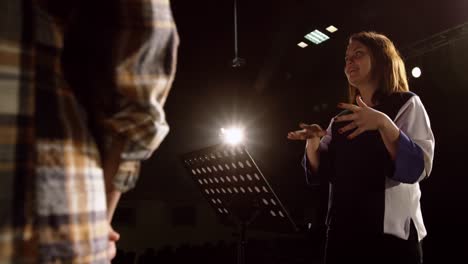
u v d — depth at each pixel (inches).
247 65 287.7
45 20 24.1
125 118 25.4
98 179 25.0
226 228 405.7
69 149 23.2
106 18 25.3
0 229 20.2
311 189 365.1
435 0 201.6
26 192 21.1
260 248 323.3
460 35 226.7
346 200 59.2
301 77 311.4
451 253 284.5
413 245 55.6
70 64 26.0
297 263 314.7
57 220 22.0
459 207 281.1
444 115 276.8
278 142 360.2
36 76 22.8
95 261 23.8
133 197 381.1
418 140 55.7
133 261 286.5
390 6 210.1
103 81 25.1
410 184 56.6
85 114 25.4
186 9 213.0
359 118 52.2
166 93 27.2
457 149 275.4
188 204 393.4
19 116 21.6
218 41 250.8
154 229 383.2
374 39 63.2
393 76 61.6
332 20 228.1
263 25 231.6
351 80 63.7
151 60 25.6
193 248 312.2
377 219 55.7
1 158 20.6
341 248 58.7
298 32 239.8
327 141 67.9
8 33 22.1
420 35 228.4
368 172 57.7
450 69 259.0
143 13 25.2
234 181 87.0
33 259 21.0
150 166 383.2
